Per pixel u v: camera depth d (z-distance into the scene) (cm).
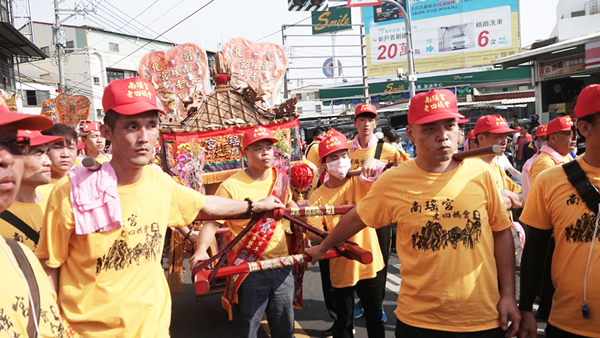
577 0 1700
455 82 2886
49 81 3152
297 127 537
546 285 272
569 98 1450
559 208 225
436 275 221
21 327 125
